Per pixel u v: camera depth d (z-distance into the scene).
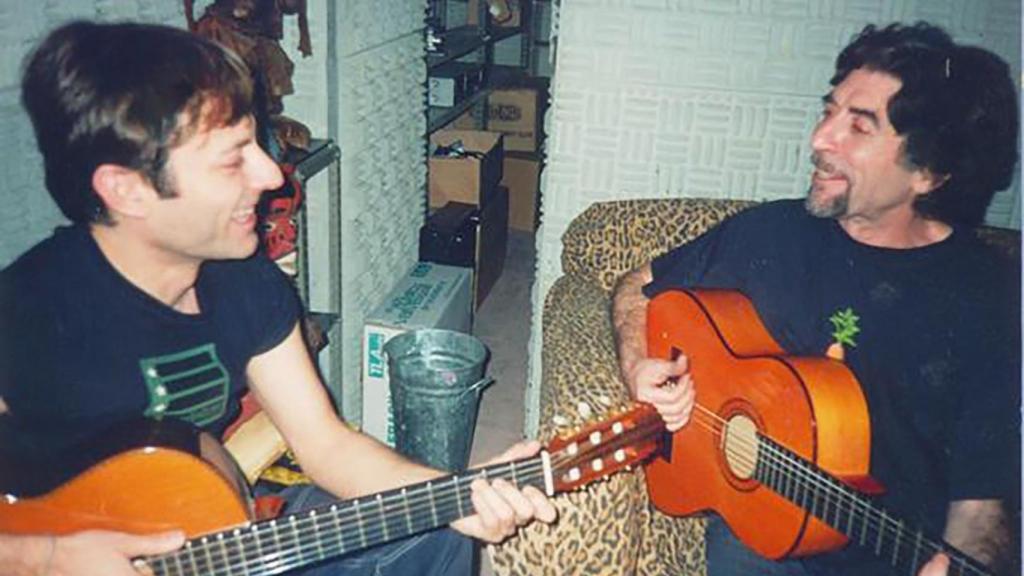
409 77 3.44
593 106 2.50
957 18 2.25
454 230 3.76
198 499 1.47
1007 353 1.56
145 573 1.46
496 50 6.52
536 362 2.86
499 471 1.49
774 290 1.79
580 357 1.87
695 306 1.75
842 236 1.73
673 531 1.85
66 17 1.89
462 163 4.11
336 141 2.81
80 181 1.37
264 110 2.33
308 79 2.70
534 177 5.29
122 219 1.40
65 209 1.45
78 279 1.43
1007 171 1.82
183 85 1.32
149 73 1.31
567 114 2.52
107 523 1.46
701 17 2.37
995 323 1.59
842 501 1.48
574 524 1.58
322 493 1.73
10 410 1.46
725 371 1.68
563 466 1.50
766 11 2.34
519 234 5.36
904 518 1.42
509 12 5.45
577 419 1.66
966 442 1.57
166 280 1.50
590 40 2.44
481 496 1.46
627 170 2.55
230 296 1.58
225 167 1.38
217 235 1.43
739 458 1.67
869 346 1.67
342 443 1.67
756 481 1.63
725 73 2.41
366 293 3.19
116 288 1.44
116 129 1.30
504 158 5.30
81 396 1.46
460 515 1.53
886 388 1.64
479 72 5.17
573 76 2.48
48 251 1.45
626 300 2.00
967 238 1.69
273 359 1.65
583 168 2.57
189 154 1.35
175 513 1.47
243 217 1.46
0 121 1.77
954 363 1.61
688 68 2.42
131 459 1.44
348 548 1.53
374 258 3.24
